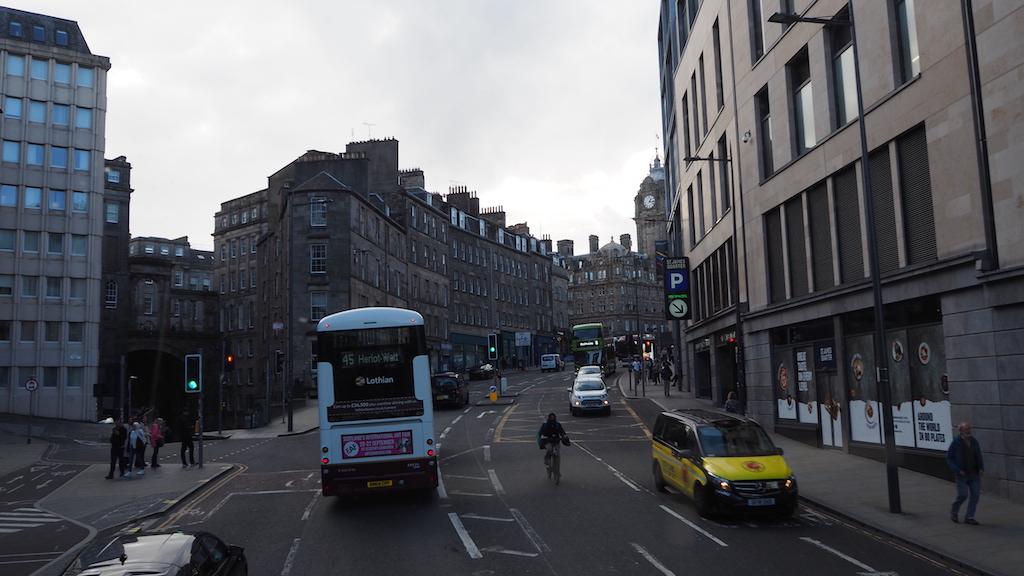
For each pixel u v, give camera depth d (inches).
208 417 2807.6
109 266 2546.8
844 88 791.1
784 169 912.3
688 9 1435.8
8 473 927.7
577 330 2432.3
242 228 3016.7
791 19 564.4
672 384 1953.7
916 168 668.7
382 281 2303.2
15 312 1846.7
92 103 2020.2
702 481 505.4
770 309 940.0
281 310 2166.6
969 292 586.9
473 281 3250.5
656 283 5777.6
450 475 721.0
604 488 626.2
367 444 564.7
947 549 408.2
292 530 504.7
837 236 797.9
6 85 1902.1
